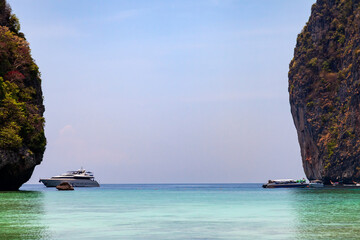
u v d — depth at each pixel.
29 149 74.25
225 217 34.00
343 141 164.88
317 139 183.75
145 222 30.27
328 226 27.27
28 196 62.47
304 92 195.00
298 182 154.38
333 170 168.50
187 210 41.25
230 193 97.94
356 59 164.12
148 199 63.94
